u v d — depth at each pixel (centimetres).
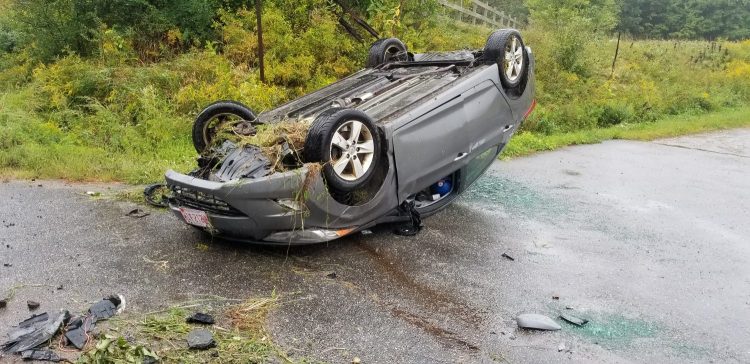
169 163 767
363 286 434
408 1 1279
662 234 594
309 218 465
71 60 994
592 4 2269
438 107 544
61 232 515
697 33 4134
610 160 988
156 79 983
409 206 551
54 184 671
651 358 352
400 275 458
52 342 332
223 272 445
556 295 435
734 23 4112
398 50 730
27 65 1058
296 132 475
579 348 360
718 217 662
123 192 646
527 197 719
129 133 847
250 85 952
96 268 441
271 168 454
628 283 465
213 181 466
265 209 446
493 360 340
